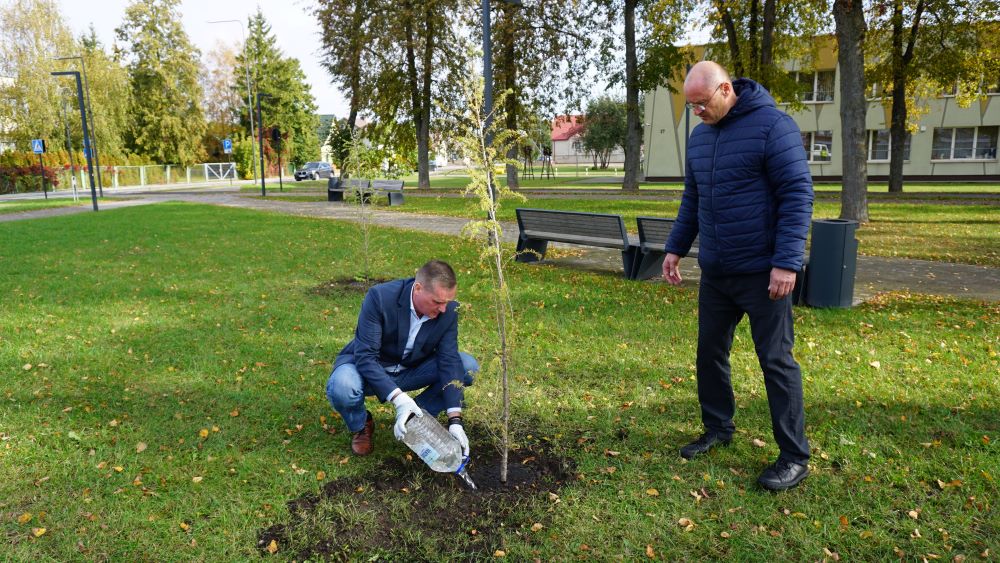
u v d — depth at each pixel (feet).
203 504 10.43
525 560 9.04
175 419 13.79
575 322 20.99
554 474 11.30
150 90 192.34
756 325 10.68
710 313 11.39
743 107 10.22
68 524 9.88
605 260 34.42
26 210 83.35
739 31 80.53
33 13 142.61
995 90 113.60
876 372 15.79
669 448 12.11
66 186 151.94
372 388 11.09
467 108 10.08
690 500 10.38
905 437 12.25
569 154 352.49
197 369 16.98
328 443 12.60
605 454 11.93
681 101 129.80
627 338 19.16
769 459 11.60
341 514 10.08
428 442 10.37
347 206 76.02
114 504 10.42
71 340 19.75
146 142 192.24
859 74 48.32
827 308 22.25
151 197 111.86
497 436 12.27
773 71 73.92
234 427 13.35
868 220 49.96
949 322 20.18
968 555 8.85
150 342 19.51
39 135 150.61
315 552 9.18
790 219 9.83
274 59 233.96
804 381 15.28
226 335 20.11
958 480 10.59
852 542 9.23
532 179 160.35
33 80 142.82
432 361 11.90
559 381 15.69
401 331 11.19
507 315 21.76
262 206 79.20
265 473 11.41
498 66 90.99
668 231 26.73
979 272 29.30
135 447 12.41
